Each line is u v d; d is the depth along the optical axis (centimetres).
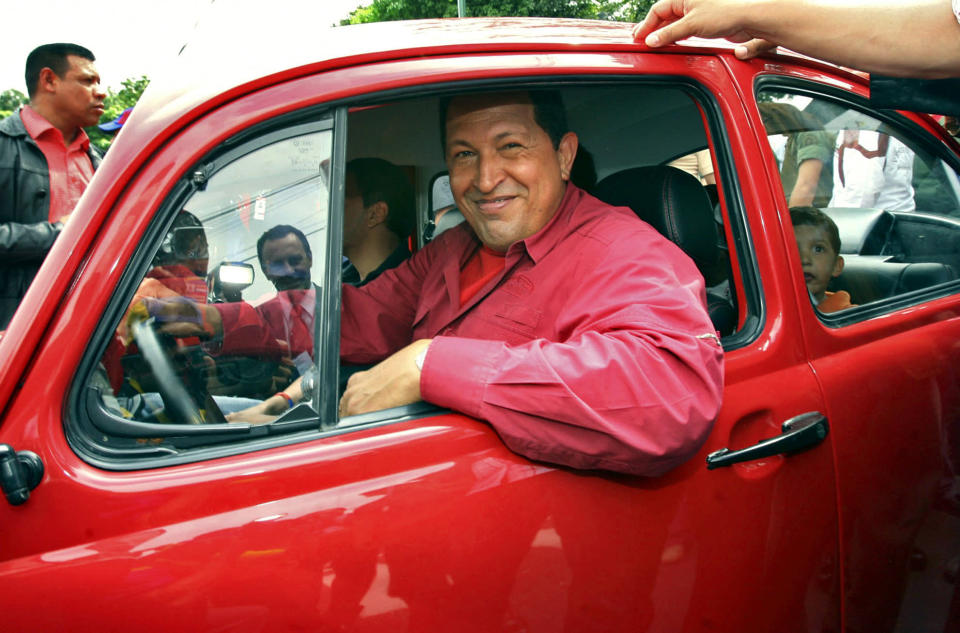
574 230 141
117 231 95
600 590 112
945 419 155
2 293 250
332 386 106
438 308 160
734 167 140
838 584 139
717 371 114
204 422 101
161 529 92
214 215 101
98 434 94
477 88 118
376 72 110
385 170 170
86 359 93
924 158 180
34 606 86
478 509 105
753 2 132
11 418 89
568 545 110
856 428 140
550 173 144
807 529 133
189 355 101
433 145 172
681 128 175
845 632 142
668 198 154
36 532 88
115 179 96
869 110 168
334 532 97
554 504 110
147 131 99
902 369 149
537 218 144
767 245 138
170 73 114
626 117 168
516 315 139
